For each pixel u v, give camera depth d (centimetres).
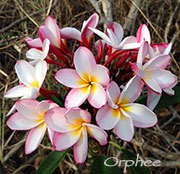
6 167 75
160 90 43
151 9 83
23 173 76
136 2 66
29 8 81
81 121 43
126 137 42
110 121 42
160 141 77
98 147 51
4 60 86
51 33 46
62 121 42
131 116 43
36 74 45
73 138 42
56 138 42
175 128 81
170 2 77
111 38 45
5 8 89
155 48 47
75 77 43
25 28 79
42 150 73
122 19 72
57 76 42
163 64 44
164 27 84
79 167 56
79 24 79
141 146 70
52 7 75
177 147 77
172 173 74
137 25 79
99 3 74
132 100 44
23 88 46
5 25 90
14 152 74
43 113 44
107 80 42
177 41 80
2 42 84
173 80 43
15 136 79
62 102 48
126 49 44
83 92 43
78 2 79
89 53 42
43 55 43
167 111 83
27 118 45
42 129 45
